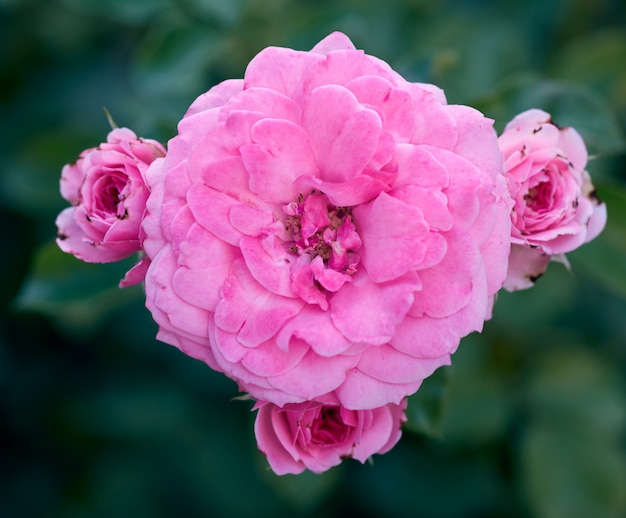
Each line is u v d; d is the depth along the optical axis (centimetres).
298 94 30
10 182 39
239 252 30
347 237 30
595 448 39
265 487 42
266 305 30
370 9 40
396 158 29
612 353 40
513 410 39
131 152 31
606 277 34
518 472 40
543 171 32
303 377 29
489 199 29
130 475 42
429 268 29
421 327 29
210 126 30
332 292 30
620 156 40
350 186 29
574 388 39
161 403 42
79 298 34
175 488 42
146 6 38
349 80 29
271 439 30
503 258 29
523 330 39
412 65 35
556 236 31
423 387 32
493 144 29
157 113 37
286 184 30
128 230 30
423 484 41
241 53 39
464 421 38
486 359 39
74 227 32
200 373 42
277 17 39
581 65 40
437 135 29
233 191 30
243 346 29
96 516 42
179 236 29
